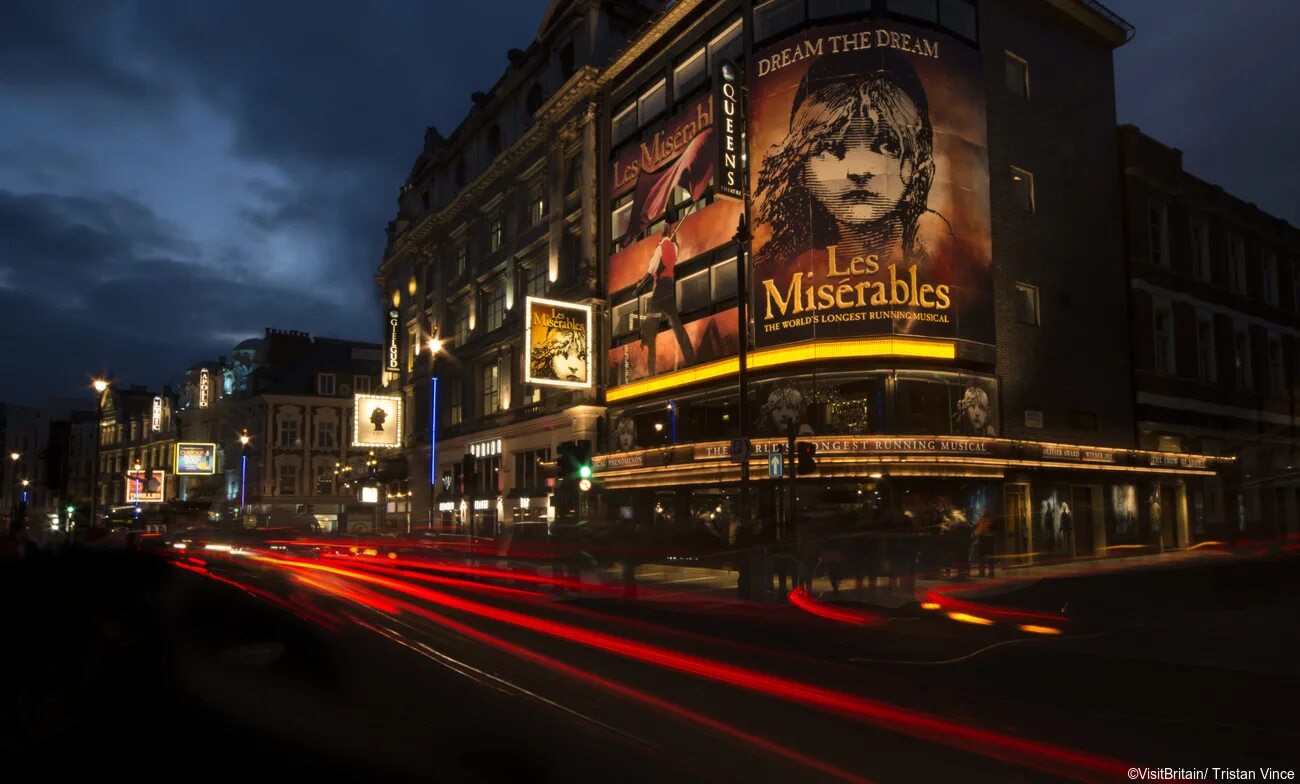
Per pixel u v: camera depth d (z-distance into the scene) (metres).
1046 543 24.56
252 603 15.69
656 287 29.75
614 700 7.72
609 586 19.33
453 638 11.53
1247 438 32.62
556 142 36.34
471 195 45.16
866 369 22.83
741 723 6.86
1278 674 8.42
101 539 16.25
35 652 6.66
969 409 23.59
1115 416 28.27
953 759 5.86
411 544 35.88
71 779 5.61
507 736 6.50
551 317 31.83
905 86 23.50
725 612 14.34
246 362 72.75
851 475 22.14
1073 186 28.36
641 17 36.09
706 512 26.78
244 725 6.89
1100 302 28.52
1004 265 25.67
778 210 24.09
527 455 38.69
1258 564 14.27
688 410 28.28
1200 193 33.00
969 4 25.72
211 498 74.69
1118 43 30.66
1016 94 27.02
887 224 22.89
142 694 7.95
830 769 5.65
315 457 67.75
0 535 7.56
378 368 71.69
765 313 24.30
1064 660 9.34
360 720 7.02
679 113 29.33
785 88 24.25
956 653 10.01
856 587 17.25
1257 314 35.03
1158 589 14.47
